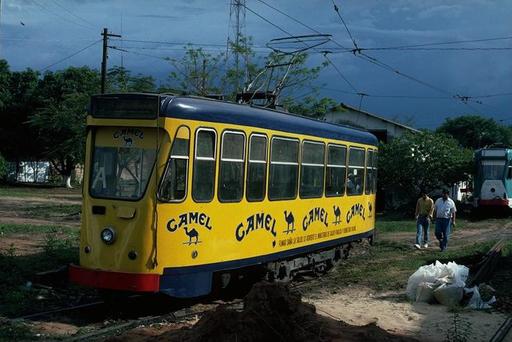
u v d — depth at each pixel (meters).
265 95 13.66
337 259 14.88
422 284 10.66
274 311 6.54
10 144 53.94
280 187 11.48
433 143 33.16
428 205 18.39
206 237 9.57
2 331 7.75
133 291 8.76
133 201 8.92
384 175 33.72
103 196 9.15
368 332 7.58
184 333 6.83
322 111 35.00
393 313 9.77
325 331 7.02
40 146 53.88
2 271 11.43
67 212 28.48
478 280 12.07
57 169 54.09
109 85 35.81
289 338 6.47
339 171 14.20
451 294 10.27
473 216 34.09
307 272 14.08
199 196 9.41
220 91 34.56
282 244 11.59
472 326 8.93
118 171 9.15
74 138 44.34
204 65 34.72
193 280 9.36
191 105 9.27
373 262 15.74
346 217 14.71
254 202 10.66
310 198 12.67
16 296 9.69
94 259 9.10
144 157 9.01
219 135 9.74
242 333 6.27
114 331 8.13
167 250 8.96
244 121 10.31
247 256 10.52
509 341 8.23
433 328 8.88
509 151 33.25
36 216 26.44
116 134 9.24
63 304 9.88
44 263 12.48
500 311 9.91
